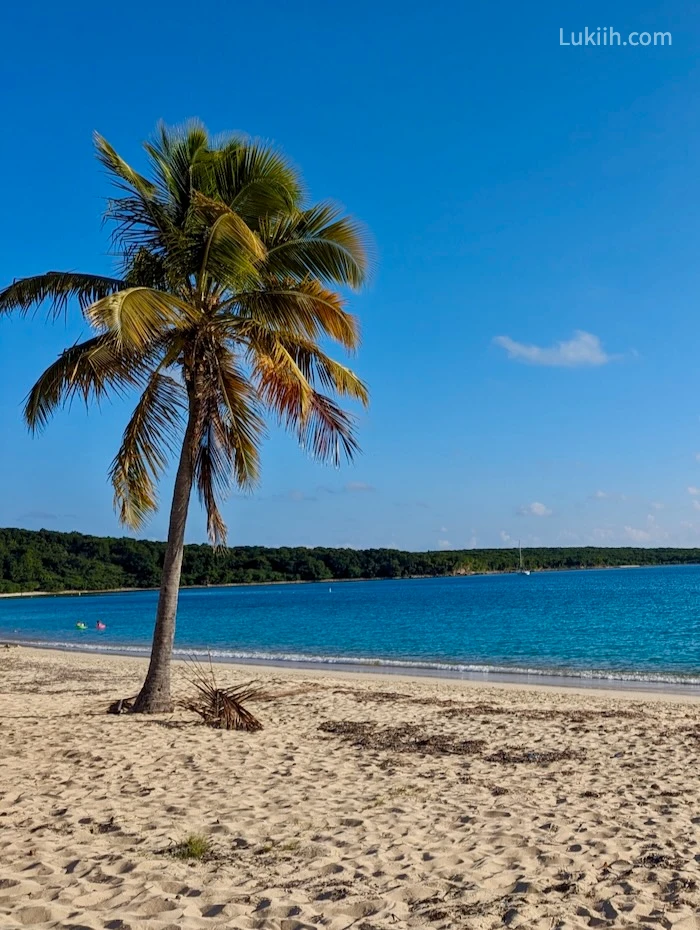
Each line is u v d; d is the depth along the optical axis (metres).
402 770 8.82
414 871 5.32
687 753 9.88
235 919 4.45
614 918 4.50
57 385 12.01
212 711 11.91
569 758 9.59
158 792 7.59
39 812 6.79
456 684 19.53
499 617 49.31
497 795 7.63
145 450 12.74
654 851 5.76
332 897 4.82
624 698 16.44
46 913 4.45
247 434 12.70
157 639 12.88
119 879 5.08
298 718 12.94
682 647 30.11
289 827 6.41
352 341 12.23
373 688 17.95
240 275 11.43
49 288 11.88
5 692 17.03
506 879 5.16
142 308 10.04
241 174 12.12
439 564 165.50
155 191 12.12
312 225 12.30
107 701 14.69
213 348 11.80
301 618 55.03
